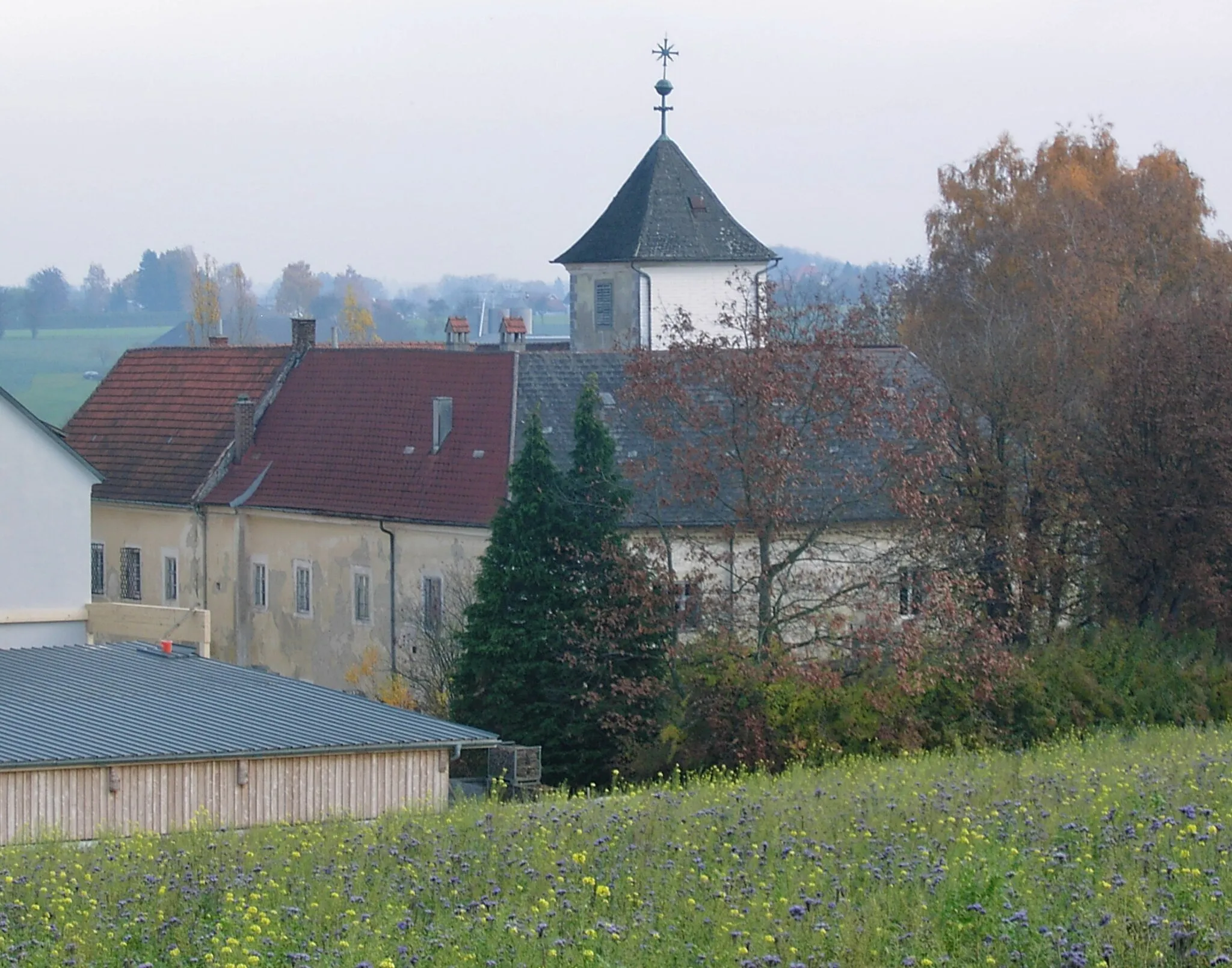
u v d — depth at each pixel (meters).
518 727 83.19
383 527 108.56
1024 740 77.62
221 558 120.69
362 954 30.00
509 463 105.12
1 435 89.31
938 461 84.50
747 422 82.62
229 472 122.25
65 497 91.31
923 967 26.78
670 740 77.75
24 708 64.38
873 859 35.84
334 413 119.88
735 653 76.88
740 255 144.75
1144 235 152.75
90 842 51.25
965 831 37.59
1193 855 33.38
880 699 75.94
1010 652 82.69
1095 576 94.50
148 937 33.22
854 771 62.38
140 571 127.19
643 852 38.88
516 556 83.56
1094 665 81.38
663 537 83.88
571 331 147.25
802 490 86.31
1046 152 163.00
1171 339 93.06
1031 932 27.80
